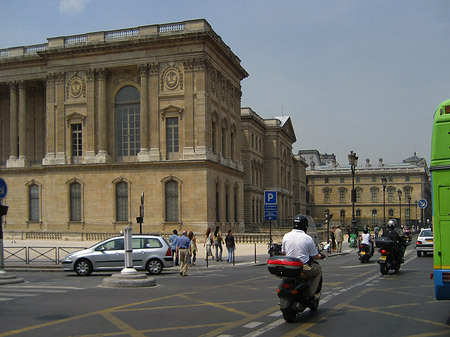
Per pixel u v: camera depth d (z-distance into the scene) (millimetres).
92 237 64250
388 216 171625
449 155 12836
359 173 175000
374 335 12328
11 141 72938
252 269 33844
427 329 12984
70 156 67875
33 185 71875
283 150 121375
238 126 76750
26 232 68062
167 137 64938
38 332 12812
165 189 64375
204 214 62625
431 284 22406
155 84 65125
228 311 15844
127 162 65125
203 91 63500
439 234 12859
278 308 16391
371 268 31547
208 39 63656
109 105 67625
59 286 22797
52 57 68750
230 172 71500
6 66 72750
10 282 23547
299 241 14445
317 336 12266
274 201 37219
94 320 14367
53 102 68750
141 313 15492
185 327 13359
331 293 19641
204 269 34312
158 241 30406
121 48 66062
